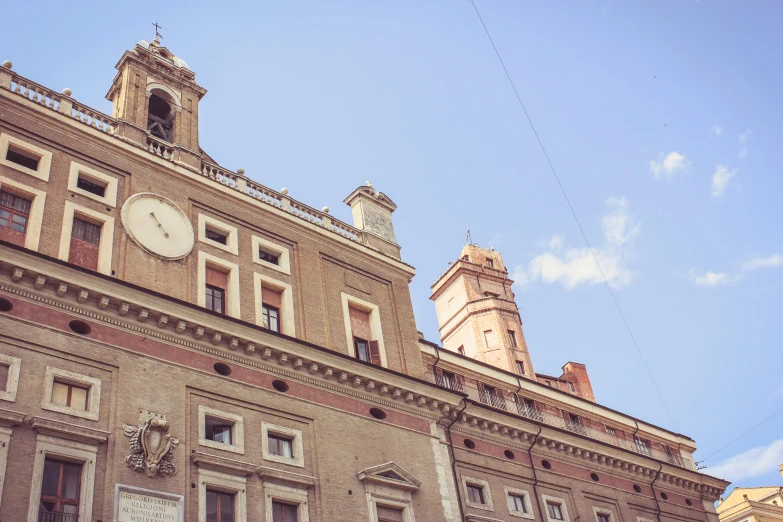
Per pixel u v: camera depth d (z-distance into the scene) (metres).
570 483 41.22
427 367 39.19
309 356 31.88
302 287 35.00
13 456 22.95
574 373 62.41
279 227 36.12
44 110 30.58
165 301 28.58
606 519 41.97
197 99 38.44
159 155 33.41
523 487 38.41
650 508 45.16
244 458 28.08
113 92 36.97
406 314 38.69
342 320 35.66
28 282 26.02
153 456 25.50
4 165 28.48
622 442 47.62
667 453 50.47
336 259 37.44
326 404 31.77
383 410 33.81
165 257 30.77
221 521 26.48
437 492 33.22
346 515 29.39
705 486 49.97
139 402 26.42
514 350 61.62
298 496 28.64
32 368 24.77
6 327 24.89
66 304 26.55
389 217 42.81
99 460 24.59
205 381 28.66
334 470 30.17
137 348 27.48
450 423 36.56
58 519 23.00
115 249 29.58
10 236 27.41
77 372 25.67
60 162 30.11
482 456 37.41
